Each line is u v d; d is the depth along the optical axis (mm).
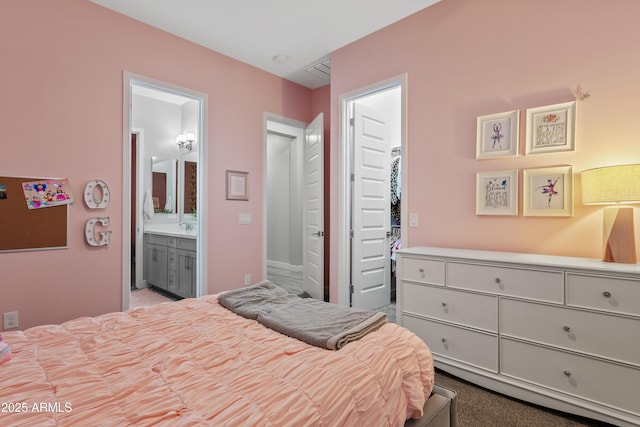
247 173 3688
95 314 2611
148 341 1332
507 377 1933
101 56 2648
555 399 1757
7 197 2248
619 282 1583
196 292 3553
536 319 1825
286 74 3971
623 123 1904
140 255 4664
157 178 4883
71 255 2506
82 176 2553
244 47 3342
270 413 871
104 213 2660
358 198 3520
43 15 2385
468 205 2512
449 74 2607
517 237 2283
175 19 2854
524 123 2256
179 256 3980
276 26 2973
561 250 2107
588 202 1854
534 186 2199
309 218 4352
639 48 1859
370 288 3688
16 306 2281
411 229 2838
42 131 2381
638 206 1850
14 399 908
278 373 1071
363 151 3578
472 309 2066
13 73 2270
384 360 1204
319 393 972
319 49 3391
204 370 1104
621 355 1582
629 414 1559
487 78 2416
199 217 3348
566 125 2082
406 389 1226
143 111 4754
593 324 1653
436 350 2238
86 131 2570
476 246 2475
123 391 968
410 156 2840
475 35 2473
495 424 1705
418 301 2332
